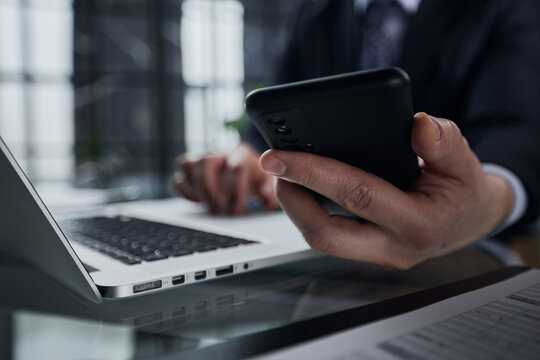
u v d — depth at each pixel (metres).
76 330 0.24
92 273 0.29
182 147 7.44
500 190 0.41
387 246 0.33
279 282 0.34
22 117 6.47
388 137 0.27
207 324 0.24
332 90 0.24
